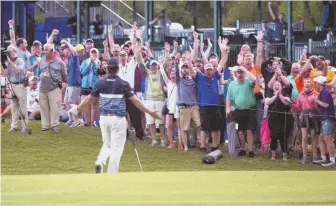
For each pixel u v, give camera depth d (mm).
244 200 26062
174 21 78562
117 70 43344
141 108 43344
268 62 53188
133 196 26781
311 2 72125
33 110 65062
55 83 58656
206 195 27078
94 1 79000
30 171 51031
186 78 54188
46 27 81625
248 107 52312
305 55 54219
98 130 60469
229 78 57094
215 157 51156
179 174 33000
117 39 76938
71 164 52562
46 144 56656
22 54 61531
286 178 31594
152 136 56219
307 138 51125
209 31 74750
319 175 32719
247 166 50469
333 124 50156
